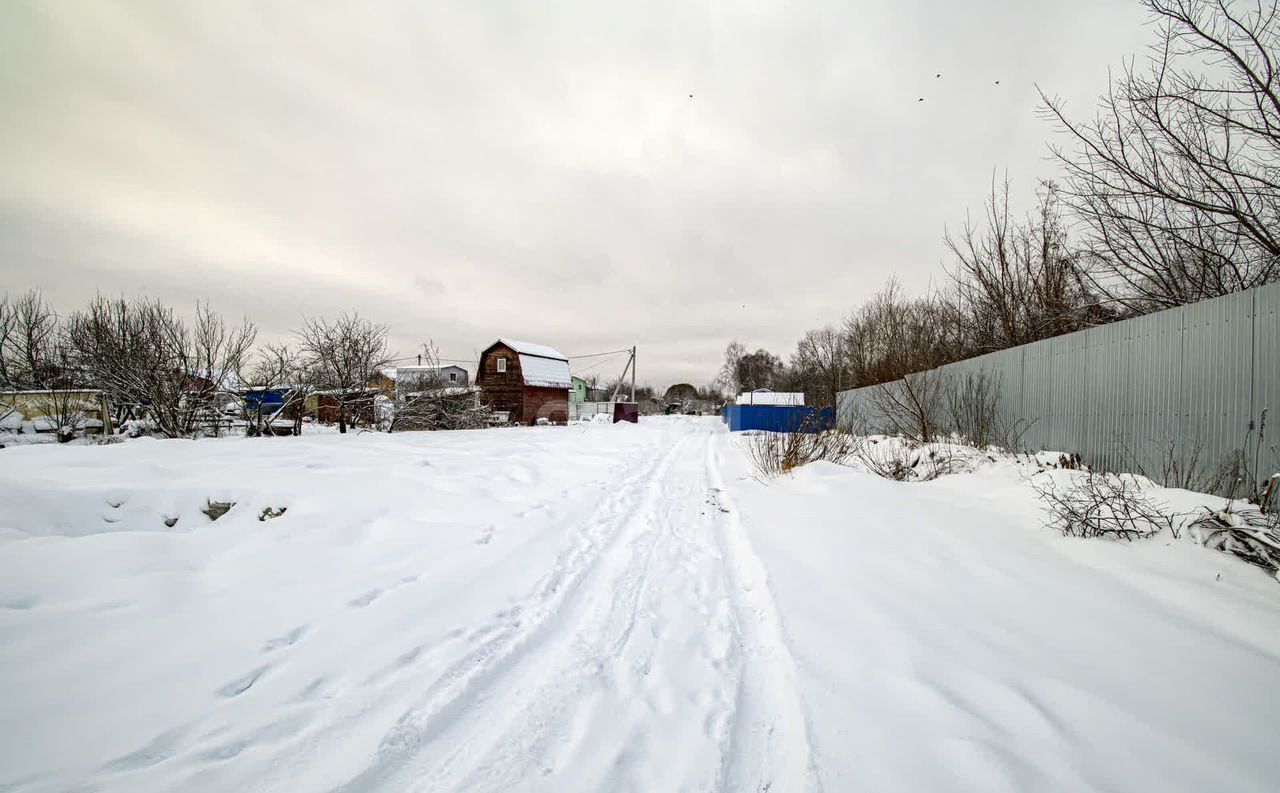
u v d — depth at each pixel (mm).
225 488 4730
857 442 9711
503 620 3113
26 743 1745
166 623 2652
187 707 2047
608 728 2146
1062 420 5938
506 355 28250
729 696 2406
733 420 28094
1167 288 5871
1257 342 3646
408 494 5391
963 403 8367
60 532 3666
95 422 9930
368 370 13961
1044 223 8641
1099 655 2393
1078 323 7945
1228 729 1833
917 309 15156
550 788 1791
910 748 1868
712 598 3590
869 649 2604
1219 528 3227
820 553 4148
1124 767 1684
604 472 8734
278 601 3041
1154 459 4590
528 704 2309
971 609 2961
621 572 4094
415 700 2250
